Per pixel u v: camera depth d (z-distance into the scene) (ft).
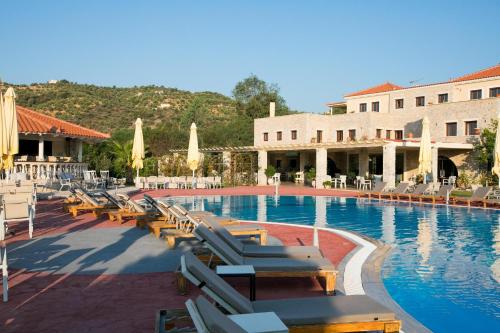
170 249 32.07
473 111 104.42
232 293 15.62
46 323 17.43
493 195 72.18
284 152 138.00
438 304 22.17
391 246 36.70
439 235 42.75
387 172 94.89
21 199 35.81
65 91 281.95
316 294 22.02
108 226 43.60
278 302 16.48
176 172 117.19
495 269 28.96
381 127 123.85
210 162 123.95
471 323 19.76
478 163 102.42
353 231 43.68
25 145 102.78
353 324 15.15
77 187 58.54
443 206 70.54
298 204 74.38
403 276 27.07
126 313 18.60
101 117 248.73
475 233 44.09
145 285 22.81
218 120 268.62
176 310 16.93
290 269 21.71
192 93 345.51
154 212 46.14
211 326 10.02
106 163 122.72
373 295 21.88
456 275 27.40
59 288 22.16
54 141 106.42
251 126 204.95
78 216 51.03
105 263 27.63
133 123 246.06
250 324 12.05
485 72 118.52
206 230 23.73
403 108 129.29
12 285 22.66
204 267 16.51
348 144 101.96
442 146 98.07
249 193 91.45
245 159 125.80
